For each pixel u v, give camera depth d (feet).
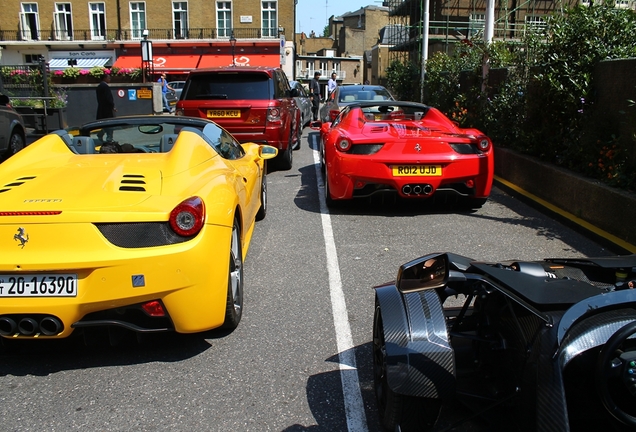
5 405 9.28
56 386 9.87
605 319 6.25
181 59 132.98
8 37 134.00
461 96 36.45
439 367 7.37
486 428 8.37
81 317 9.63
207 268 10.09
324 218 21.68
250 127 29.43
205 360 10.79
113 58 134.10
